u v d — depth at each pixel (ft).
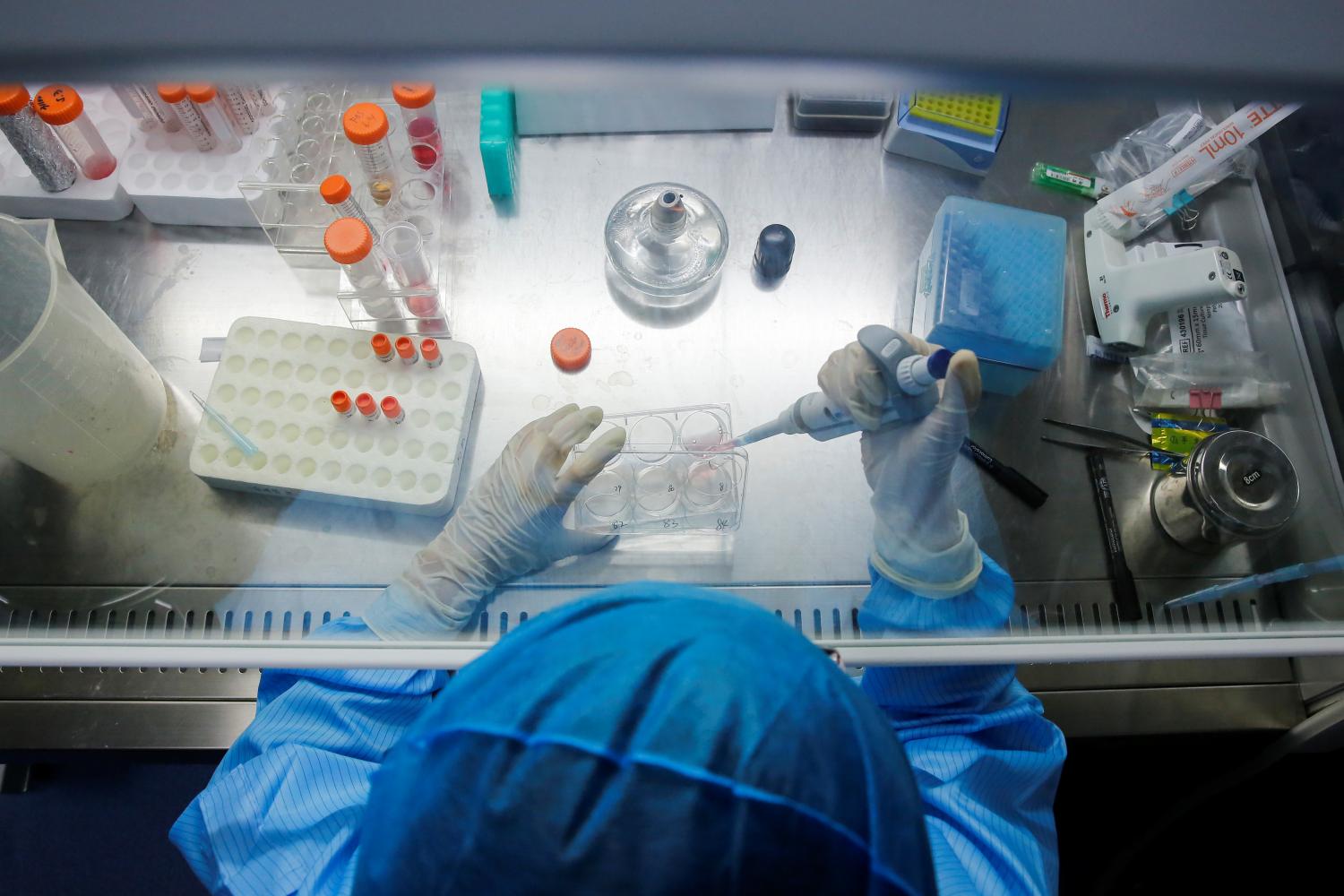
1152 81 1.76
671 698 1.86
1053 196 4.24
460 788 1.85
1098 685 4.07
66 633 3.58
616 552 3.78
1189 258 3.74
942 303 3.69
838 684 2.07
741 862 1.73
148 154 3.99
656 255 4.03
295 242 4.01
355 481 3.77
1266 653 3.59
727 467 3.89
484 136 3.84
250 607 3.66
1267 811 5.72
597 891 1.70
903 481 3.44
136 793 6.14
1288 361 4.12
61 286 3.40
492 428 3.96
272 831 2.98
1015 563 3.84
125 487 3.76
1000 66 1.74
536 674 1.99
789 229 3.95
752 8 1.64
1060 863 5.85
